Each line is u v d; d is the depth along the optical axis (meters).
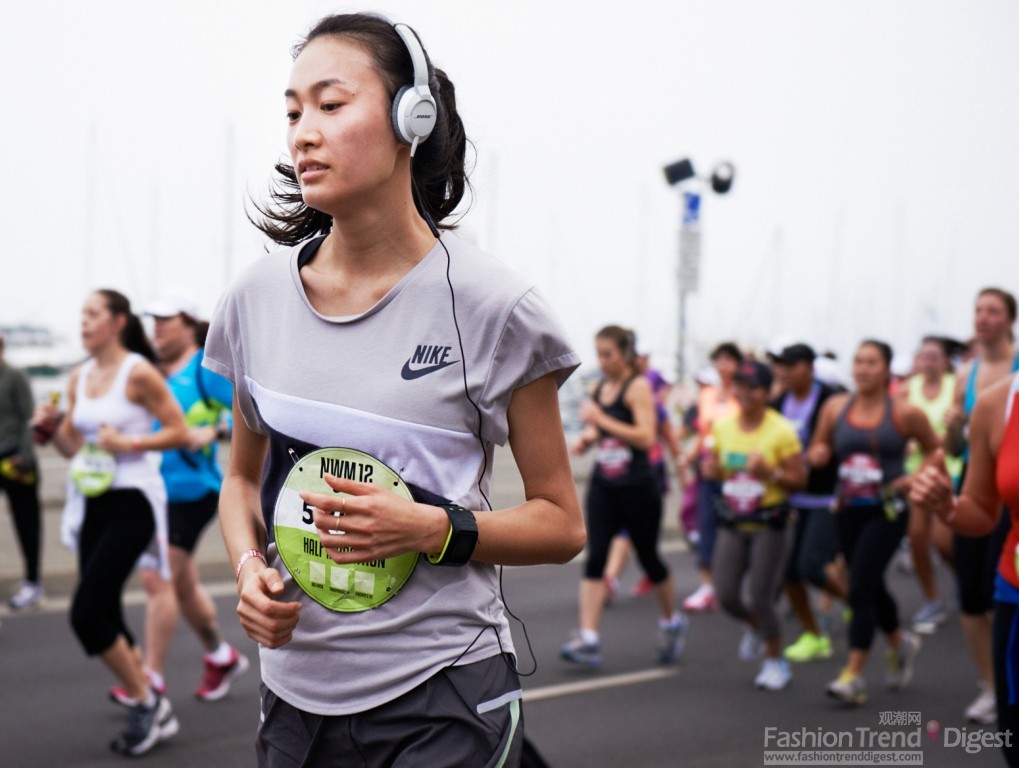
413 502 1.81
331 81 1.81
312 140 1.81
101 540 4.91
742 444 6.21
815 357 7.61
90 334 4.99
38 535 7.91
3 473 7.66
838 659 7.00
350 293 1.92
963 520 3.32
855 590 5.94
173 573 5.55
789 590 6.93
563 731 5.41
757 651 7.00
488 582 1.98
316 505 1.78
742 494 6.19
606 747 5.14
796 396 7.66
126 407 4.94
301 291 1.93
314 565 1.90
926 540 7.55
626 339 6.84
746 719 5.62
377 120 1.82
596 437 6.79
